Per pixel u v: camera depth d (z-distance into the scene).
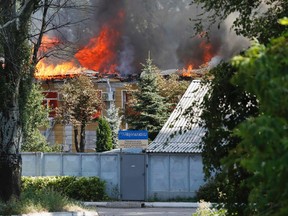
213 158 16.88
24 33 36.38
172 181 58.59
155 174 58.97
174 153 58.41
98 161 59.91
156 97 77.75
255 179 9.15
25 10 36.16
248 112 16.86
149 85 78.38
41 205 34.16
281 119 8.06
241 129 8.25
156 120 77.25
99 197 58.12
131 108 80.06
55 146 73.19
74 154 60.44
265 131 7.94
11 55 36.25
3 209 32.75
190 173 58.25
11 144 36.59
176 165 58.59
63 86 84.50
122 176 59.44
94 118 86.25
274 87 8.25
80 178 58.19
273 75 8.36
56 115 84.06
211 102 17.31
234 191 16.31
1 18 35.56
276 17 17.72
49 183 58.12
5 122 36.62
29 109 66.81
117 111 85.12
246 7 19.09
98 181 58.34
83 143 84.38
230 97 17.03
